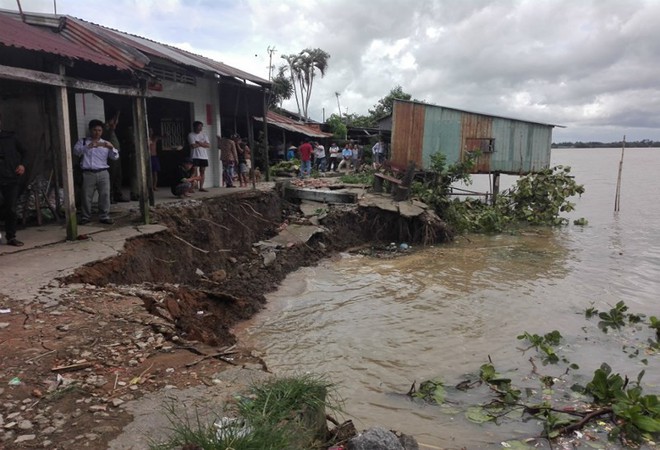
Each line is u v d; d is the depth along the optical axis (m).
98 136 9.73
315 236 14.56
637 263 13.88
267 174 18.75
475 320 9.03
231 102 17.34
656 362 7.30
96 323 5.50
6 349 4.73
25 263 7.23
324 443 4.00
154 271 8.86
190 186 13.48
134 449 3.34
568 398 6.20
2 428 3.52
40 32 8.98
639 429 5.33
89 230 9.26
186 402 4.00
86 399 3.98
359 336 8.16
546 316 9.30
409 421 5.59
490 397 6.21
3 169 7.80
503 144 21.84
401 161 21.52
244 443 3.24
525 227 20.36
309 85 53.06
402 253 15.03
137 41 13.38
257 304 9.52
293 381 4.17
